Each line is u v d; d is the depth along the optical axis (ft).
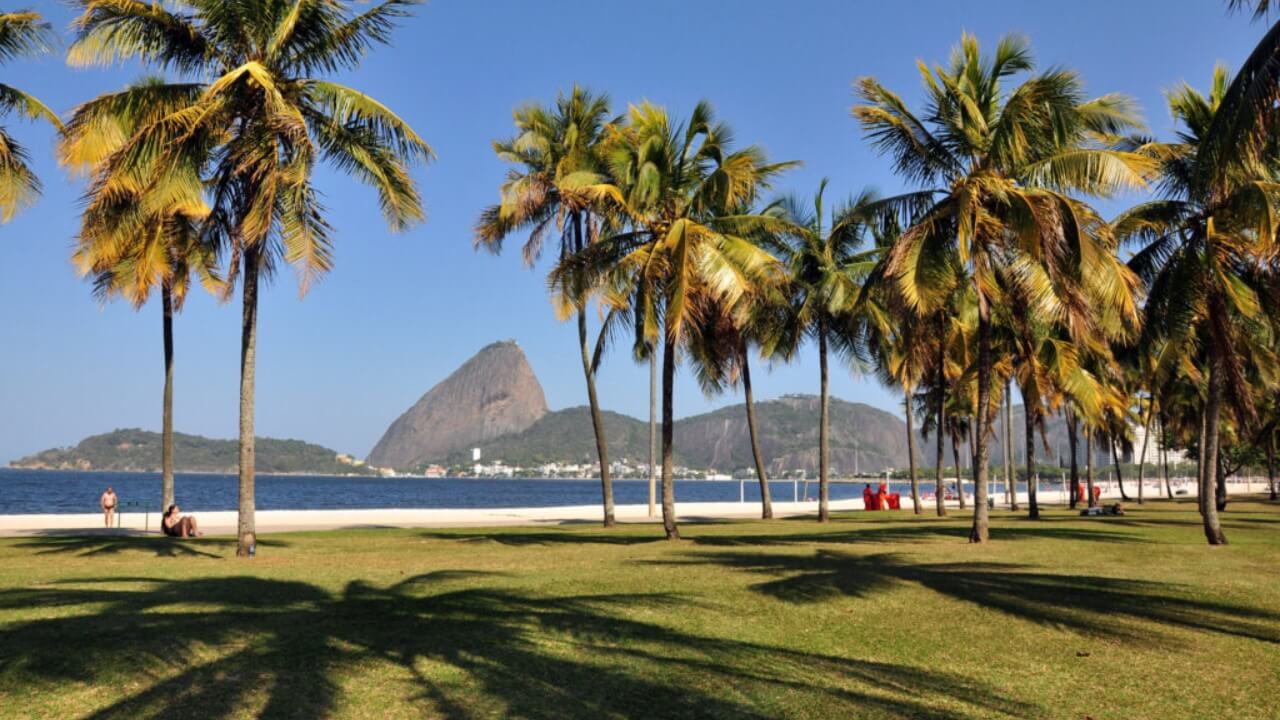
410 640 27.40
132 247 67.36
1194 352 89.97
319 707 20.30
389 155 57.93
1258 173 57.52
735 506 163.32
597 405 91.40
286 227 54.85
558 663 24.89
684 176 69.26
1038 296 63.93
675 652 26.63
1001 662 26.55
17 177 58.75
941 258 66.23
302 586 39.24
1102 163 57.67
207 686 21.77
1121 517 115.85
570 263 70.64
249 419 54.90
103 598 34.32
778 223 71.82
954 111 66.18
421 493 542.16
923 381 136.36
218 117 52.13
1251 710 21.62
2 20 55.11
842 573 45.88
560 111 88.33
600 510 144.77
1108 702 22.24
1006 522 102.58
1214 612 35.35
